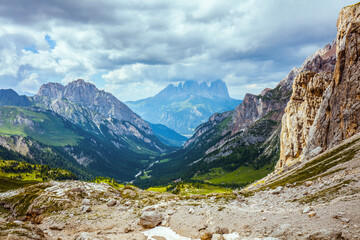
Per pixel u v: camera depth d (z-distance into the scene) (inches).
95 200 4763.8
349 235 1202.6
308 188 2824.8
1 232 1877.5
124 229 2474.2
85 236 2148.1
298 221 1583.4
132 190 5831.7
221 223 2070.6
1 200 5644.7
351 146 3895.2
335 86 5457.7
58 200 4453.7
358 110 4643.2
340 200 1716.3
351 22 5108.3
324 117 5821.9
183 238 2070.6
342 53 5251.0
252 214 2068.2
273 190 3376.0
